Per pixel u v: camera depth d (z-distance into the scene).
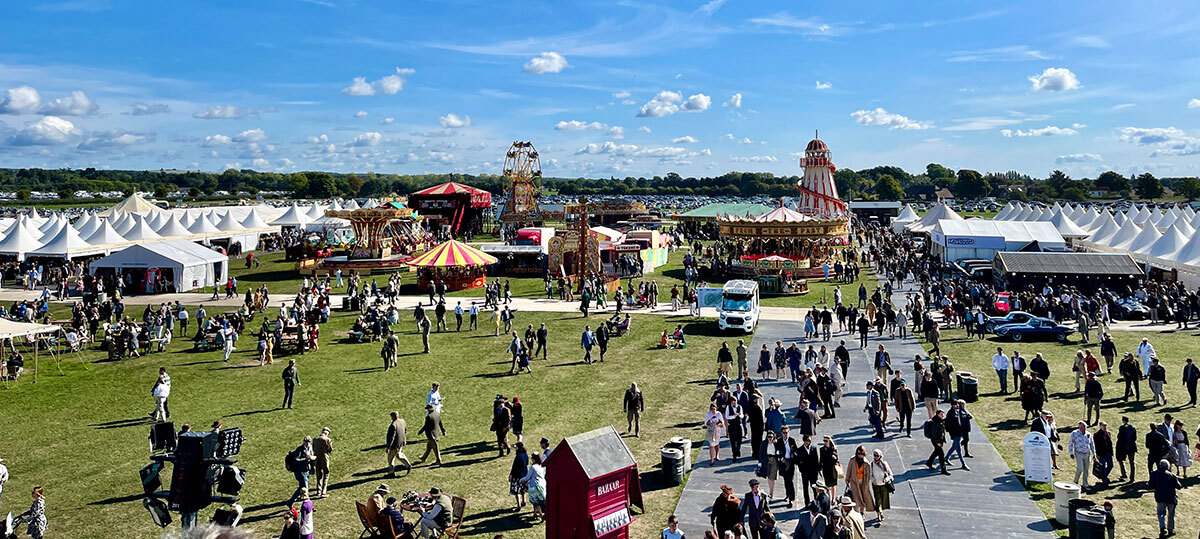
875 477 16.34
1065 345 35.28
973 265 55.19
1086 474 18.03
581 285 56.34
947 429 19.62
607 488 14.88
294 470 17.97
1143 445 21.14
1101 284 47.91
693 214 119.50
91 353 36.62
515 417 21.47
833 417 24.28
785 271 57.00
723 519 15.06
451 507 15.96
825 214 85.56
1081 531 14.83
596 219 122.31
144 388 29.53
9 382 30.64
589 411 25.69
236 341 38.53
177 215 86.06
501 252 66.38
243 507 17.73
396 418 19.69
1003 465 19.78
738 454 20.78
